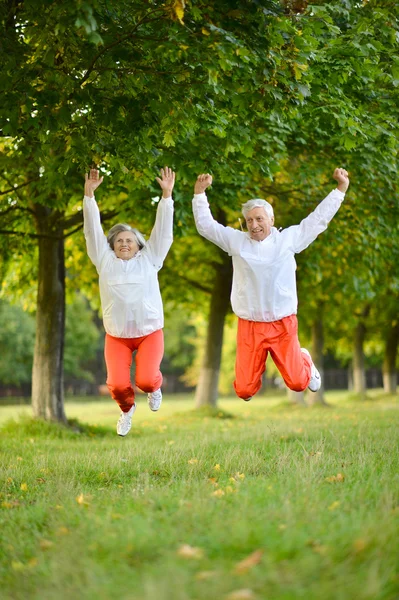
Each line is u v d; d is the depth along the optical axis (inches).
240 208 503.8
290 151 487.8
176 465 288.4
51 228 539.5
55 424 528.4
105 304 260.1
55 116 279.3
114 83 284.0
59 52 278.5
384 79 339.9
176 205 453.1
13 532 186.7
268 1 243.9
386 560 139.9
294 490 206.5
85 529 172.6
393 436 378.9
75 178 398.9
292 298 254.1
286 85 265.4
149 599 123.5
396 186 496.1
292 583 129.5
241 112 302.5
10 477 282.4
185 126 301.7
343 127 333.1
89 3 213.9
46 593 135.7
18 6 291.7
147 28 277.1
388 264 646.5
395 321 1164.5
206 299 868.6
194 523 167.8
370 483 218.1
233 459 291.6
